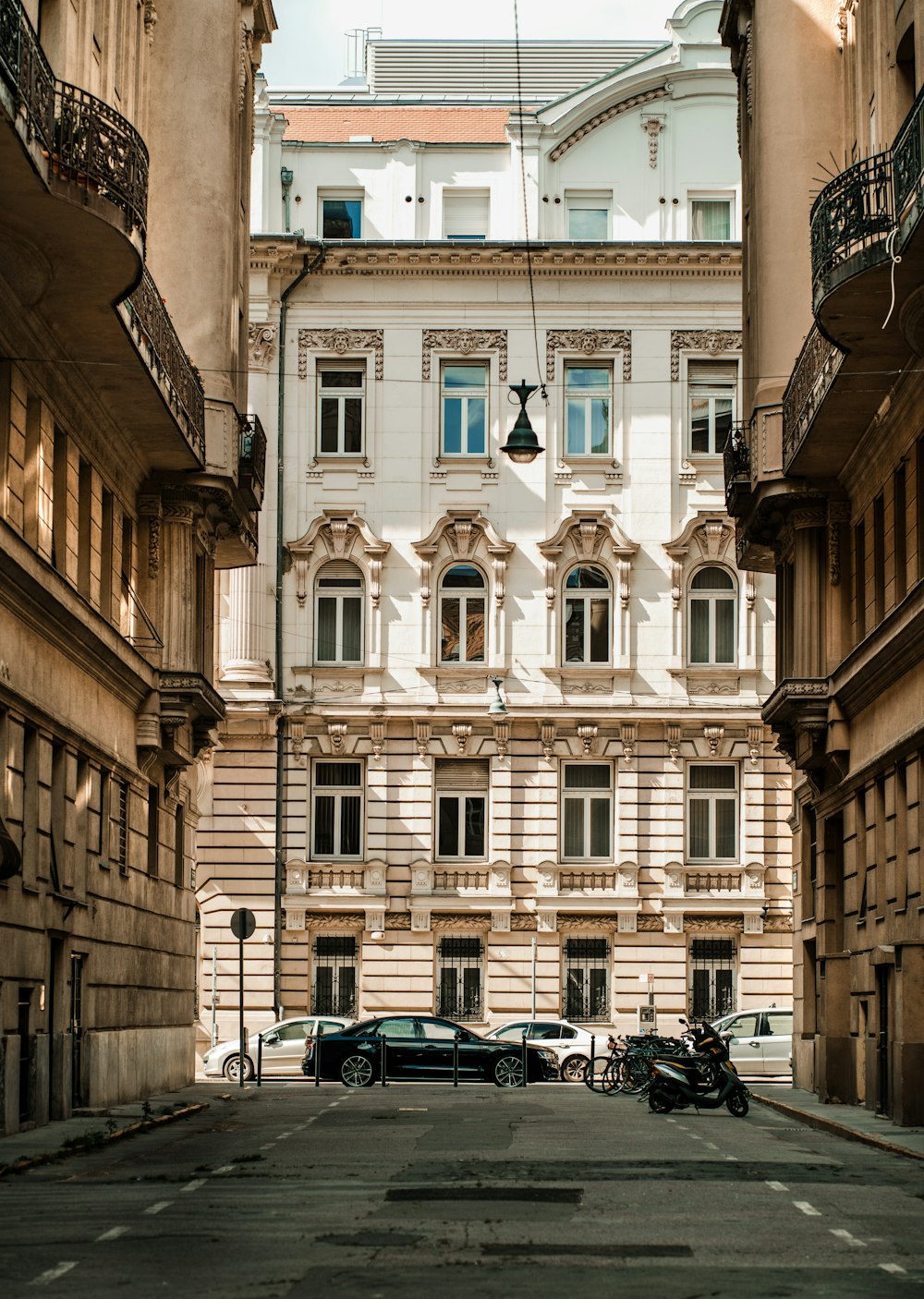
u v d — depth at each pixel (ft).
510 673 165.58
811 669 105.70
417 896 163.12
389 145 170.81
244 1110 96.02
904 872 89.76
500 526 167.12
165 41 109.40
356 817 165.48
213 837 163.43
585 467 167.73
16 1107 75.56
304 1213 48.01
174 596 106.22
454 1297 35.19
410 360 168.45
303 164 171.22
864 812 102.37
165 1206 49.60
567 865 163.84
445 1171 59.21
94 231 71.26
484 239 168.86
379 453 167.43
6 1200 51.65
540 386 167.73
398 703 164.76
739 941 163.63
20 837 76.38
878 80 93.20
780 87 109.70
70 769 86.28
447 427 168.86
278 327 168.04
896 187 73.87
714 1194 53.57
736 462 112.27
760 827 164.55
